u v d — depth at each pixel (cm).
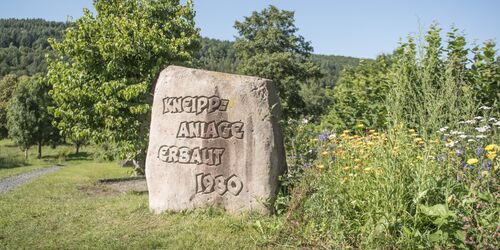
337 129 880
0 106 4656
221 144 553
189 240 455
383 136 461
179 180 573
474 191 338
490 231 312
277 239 437
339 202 411
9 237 504
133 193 960
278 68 2889
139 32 1069
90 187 1166
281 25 3300
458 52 713
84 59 1085
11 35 13838
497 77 681
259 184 531
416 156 426
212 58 9881
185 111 575
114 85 1038
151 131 604
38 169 2408
